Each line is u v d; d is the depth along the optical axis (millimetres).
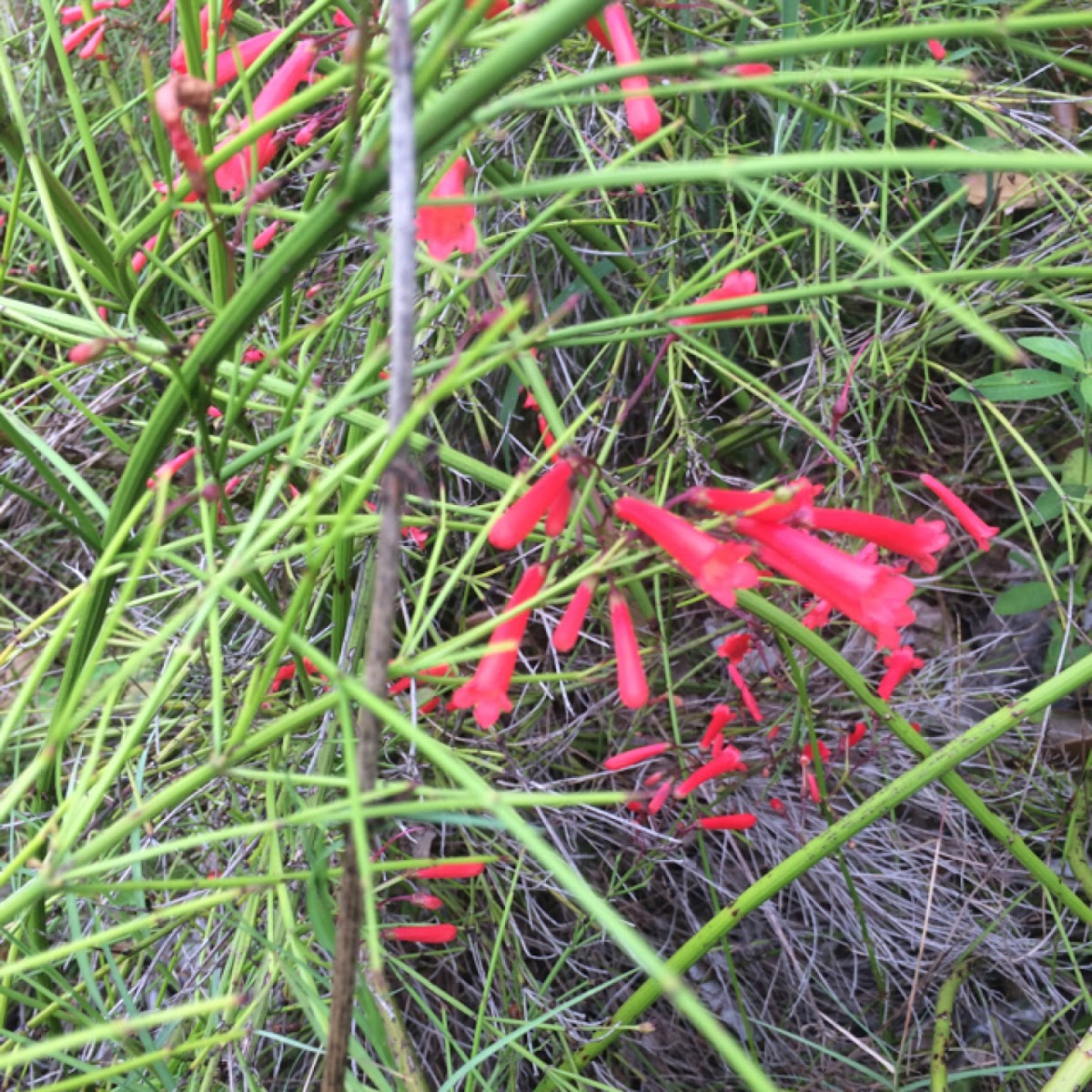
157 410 210
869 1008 351
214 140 224
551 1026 281
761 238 393
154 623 384
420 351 343
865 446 385
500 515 201
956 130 417
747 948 357
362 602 311
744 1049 335
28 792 295
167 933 285
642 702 202
